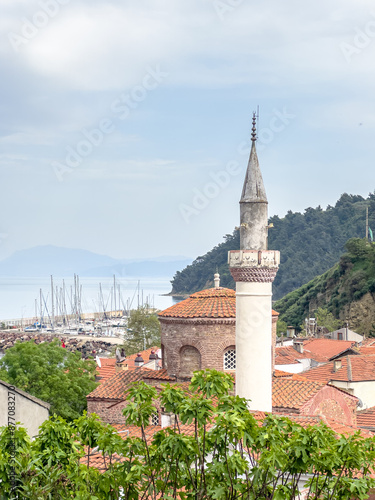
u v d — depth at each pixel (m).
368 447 29.58
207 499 28.16
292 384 58.97
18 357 73.94
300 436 28.39
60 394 72.50
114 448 29.28
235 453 28.91
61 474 29.50
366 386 84.56
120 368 97.56
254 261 55.53
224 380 29.17
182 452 28.06
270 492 29.14
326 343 129.88
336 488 29.42
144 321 152.38
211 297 64.94
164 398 29.38
